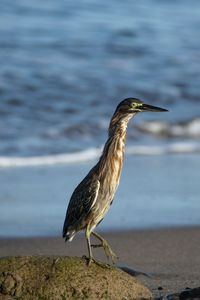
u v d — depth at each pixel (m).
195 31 45.41
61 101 33.31
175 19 47.41
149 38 43.41
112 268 12.11
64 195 22.33
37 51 39.72
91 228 12.95
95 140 29.34
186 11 49.28
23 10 45.84
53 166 26.19
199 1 51.66
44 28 43.31
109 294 11.78
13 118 31.06
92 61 39.16
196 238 18.28
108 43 41.84
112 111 32.50
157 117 32.50
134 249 17.30
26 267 11.93
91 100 33.66
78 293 11.67
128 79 36.84
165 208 20.86
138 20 46.38
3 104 32.44
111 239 18.16
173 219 19.89
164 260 16.30
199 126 31.84
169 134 31.00
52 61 38.47
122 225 19.36
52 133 29.66
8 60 37.94
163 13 48.44
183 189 22.95
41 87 34.66
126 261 16.25
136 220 19.77
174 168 25.98
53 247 17.72
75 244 18.00
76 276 11.80
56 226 19.39
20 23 43.78
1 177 24.45
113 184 12.95
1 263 12.03
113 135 12.99
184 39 43.69
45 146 28.27
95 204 12.84
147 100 34.56
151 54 40.81
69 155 27.50
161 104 34.25
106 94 34.56
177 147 29.41
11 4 46.53
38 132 29.70
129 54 40.59
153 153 28.47
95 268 12.01
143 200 21.70
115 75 37.31
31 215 20.23
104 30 43.94
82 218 12.91
